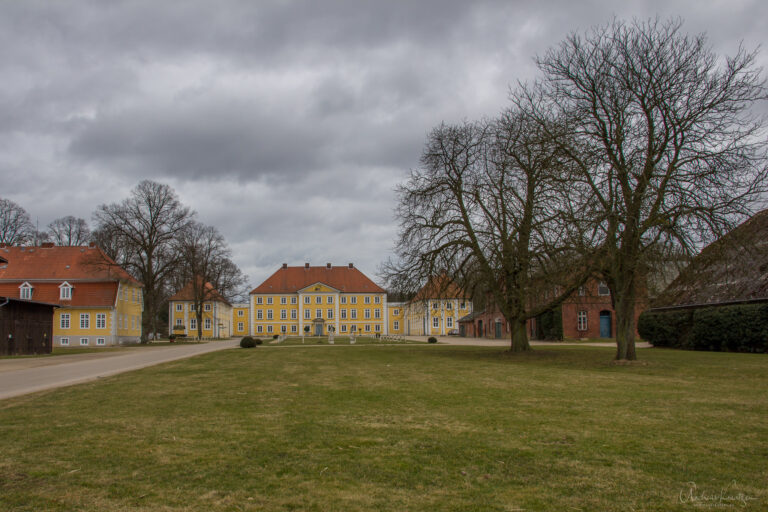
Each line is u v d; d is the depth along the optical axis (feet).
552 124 79.41
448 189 103.09
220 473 20.51
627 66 70.33
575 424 29.58
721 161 65.57
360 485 19.04
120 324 198.49
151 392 44.37
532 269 88.79
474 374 60.23
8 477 20.10
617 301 73.15
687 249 64.75
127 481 19.57
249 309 363.97
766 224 92.68
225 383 51.24
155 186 181.47
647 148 69.15
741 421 30.37
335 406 36.19
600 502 17.33
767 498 17.65
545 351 103.14
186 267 199.00
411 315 123.34
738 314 96.58
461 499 17.65
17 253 197.67
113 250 214.48
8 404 38.19
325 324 360.69
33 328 122.62
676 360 76.38
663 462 21.84
